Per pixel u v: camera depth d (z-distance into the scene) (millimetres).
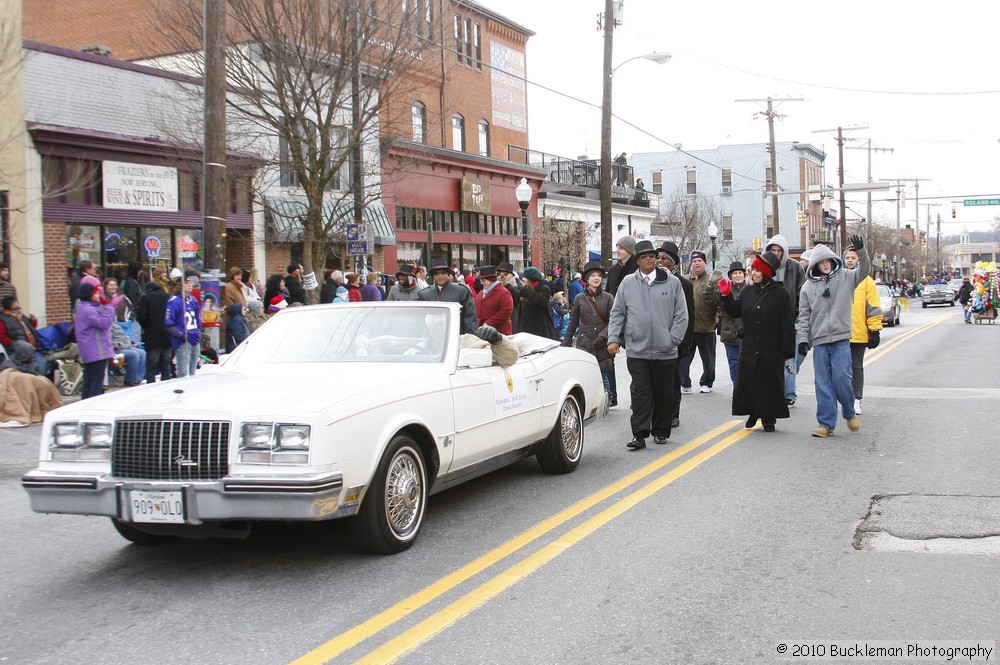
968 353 19734
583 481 7719
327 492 4914
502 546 5777
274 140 22234
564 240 38594
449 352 6469
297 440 4949
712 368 13648
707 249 56719
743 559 5418
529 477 7980
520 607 4660
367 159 22906
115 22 25047
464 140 33969
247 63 17531
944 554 5438
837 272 9492
